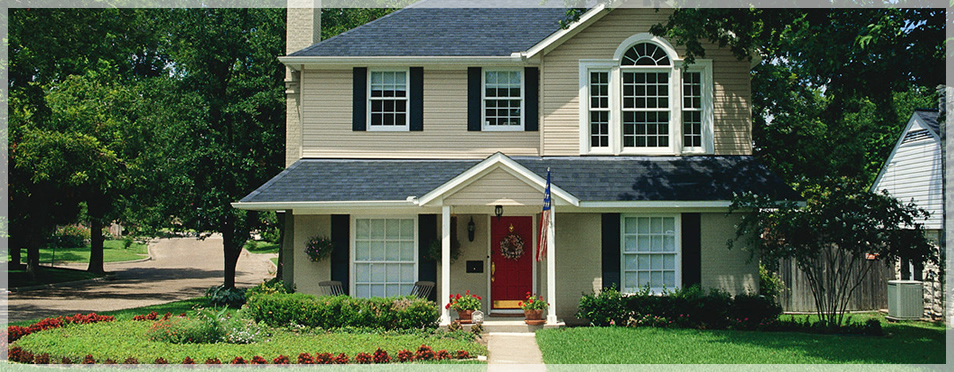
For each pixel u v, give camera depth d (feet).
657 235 58.08
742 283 57.62
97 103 91.66
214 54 82.48
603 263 57.47
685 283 57.36
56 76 99.09
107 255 195.83
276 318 53.16
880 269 72.90
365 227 59.26
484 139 62.64
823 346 44.52
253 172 82.89
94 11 70.33
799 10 50.72
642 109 61.57
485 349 43.96
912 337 50.60
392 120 63.36
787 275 70.08
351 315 51.55
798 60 49.60
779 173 83.82
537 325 52.65
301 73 63.36
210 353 40.52
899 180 79.20
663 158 60.85
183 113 82.58
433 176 59.21
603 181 57.21
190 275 142.82
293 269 61.36
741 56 55.83
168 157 85.92
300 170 60.59
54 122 83.35
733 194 55.31
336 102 63.16
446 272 53.06
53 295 98.07
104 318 54.08
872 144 113.70
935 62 45.24
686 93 61.82
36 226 112.68
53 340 44.04
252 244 229.45
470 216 59.47
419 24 68.74
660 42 61.26
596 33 61.52
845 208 50.52
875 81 48.83
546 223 51.11
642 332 50.44
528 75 62.90
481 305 58.85
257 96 81.10
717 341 46.29
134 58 127.85
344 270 58.59
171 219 89.40
